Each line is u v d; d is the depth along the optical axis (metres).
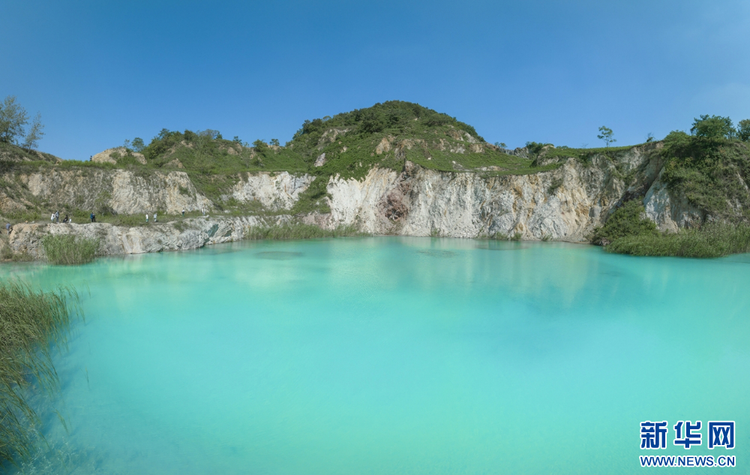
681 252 28.75
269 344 11.64
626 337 12.17
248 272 22.62
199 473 6.39
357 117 89.38
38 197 34.31
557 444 7.16
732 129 37.66
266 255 30.19
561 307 15.28
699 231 31.19
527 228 44.25
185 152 57.97
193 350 11.20
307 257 29.25
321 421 7.82
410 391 9.00
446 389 9.05
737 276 21.31
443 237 49.00
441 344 11.66
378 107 99.94
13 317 11.09
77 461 6.66
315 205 52.94
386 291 17.95
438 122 75.88
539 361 10.55
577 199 42.78
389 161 57.34
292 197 54.41
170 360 10.55
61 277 20.70
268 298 16.69
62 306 13.62
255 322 13.55
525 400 8.64
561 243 40.00
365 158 59.00
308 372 9.88
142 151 63.22
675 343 11.73
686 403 8.55
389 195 54.44
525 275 21.77
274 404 8.44
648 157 37.94
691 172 33.28
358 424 7.74
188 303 15.86
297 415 8.03
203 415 8.04
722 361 10.53
